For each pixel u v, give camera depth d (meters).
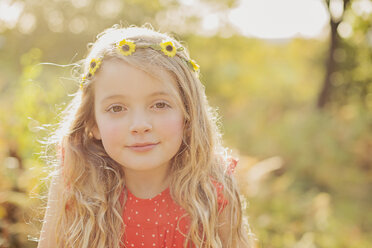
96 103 1.44
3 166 2.71
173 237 1.56
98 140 1.65
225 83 9.43
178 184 1.55
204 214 1.53
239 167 3.80
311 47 10.69
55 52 7.67
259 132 7.26
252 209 3.75
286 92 10.30
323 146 6.59
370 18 7.79
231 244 1.61
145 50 1.40
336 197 5.91
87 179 1.61
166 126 1.38
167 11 8.17
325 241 3.86
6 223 2.46
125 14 7.93
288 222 3.94
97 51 1.47
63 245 1.62
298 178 6.35
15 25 6.89
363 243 4.24
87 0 7.64
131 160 1.39
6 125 3.03
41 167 2.55
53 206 1.63
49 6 7.30
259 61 10.23
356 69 8.62
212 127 1.62
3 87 4.93
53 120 2.97
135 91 1.35
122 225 1.57
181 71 1.46
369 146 6.74
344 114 7.95
